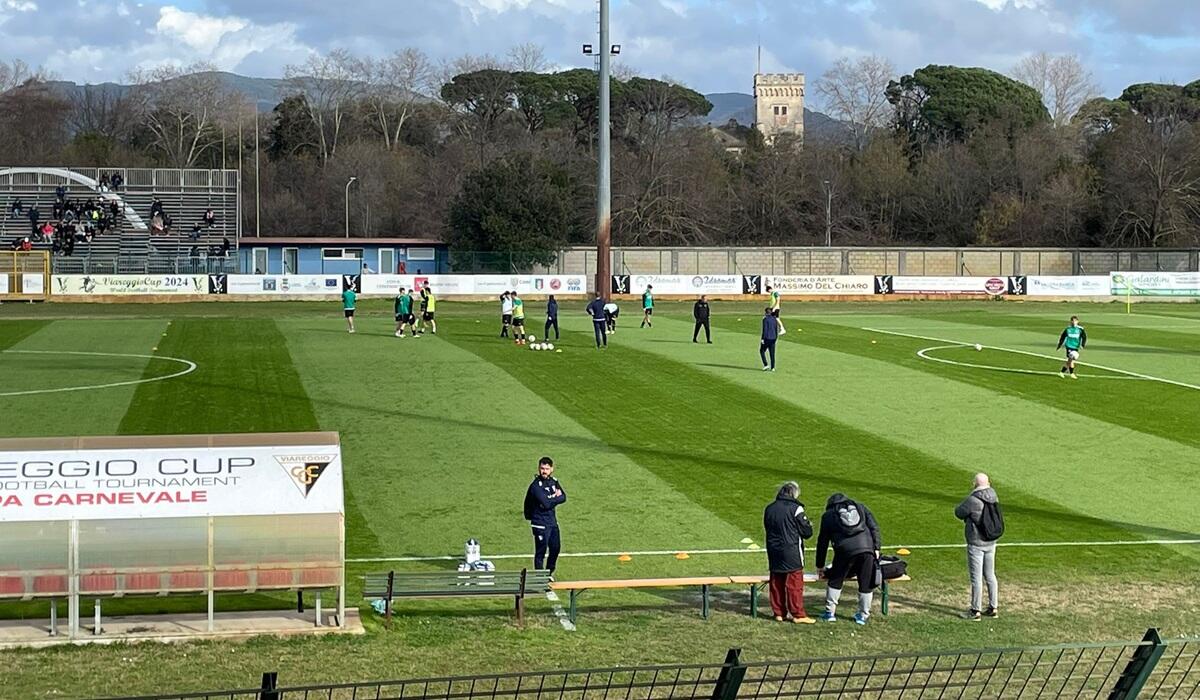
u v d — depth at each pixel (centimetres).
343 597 1666
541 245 8788
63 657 1514
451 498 2502
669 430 3200
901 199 12106
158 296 7519
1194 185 10638
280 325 5703
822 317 6606
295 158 13712
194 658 1518
